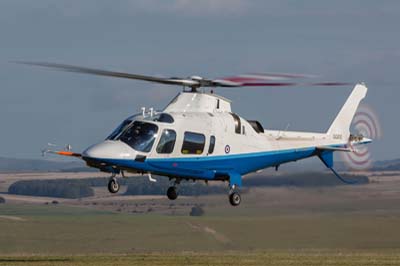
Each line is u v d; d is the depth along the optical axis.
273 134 77.62
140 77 67.62
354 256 82.62
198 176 71.31
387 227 111.50
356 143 84.75
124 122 69.12
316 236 108.69
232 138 73.19
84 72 64.69
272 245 111.75
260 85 68.25
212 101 72.56
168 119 69.38
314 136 81.25
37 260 73.69
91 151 66.44
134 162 67.31
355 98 85.12
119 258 76.56
